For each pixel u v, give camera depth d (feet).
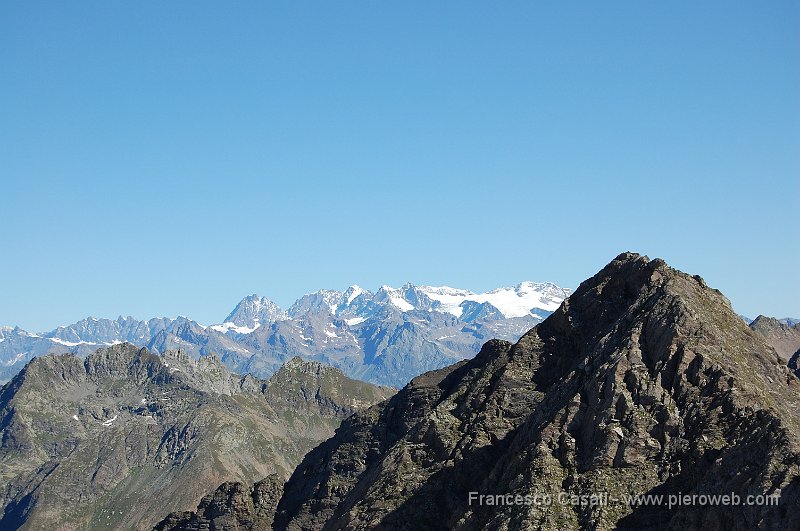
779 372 469.98
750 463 373.20
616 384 444.14
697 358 437.58
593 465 424.05
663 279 531.50
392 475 552.82
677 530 379.96
